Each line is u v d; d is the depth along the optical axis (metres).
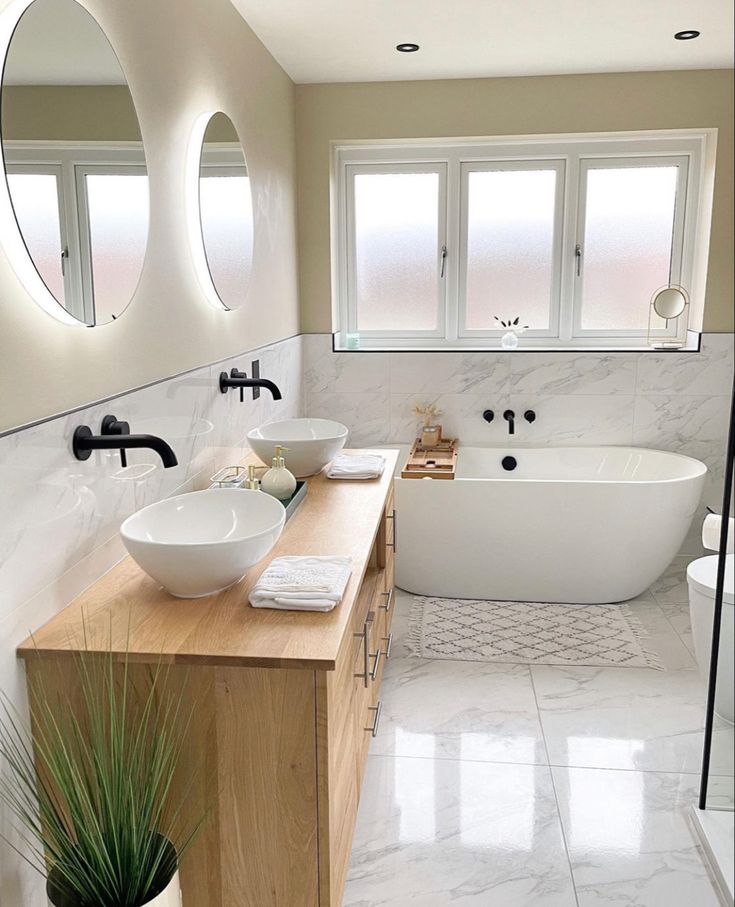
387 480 3.12
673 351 4.54
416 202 4.80
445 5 3.28
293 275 4.45
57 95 1.84
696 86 4.25
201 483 2.86
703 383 4.53
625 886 2.20
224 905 1.85
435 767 2.72
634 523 3.87
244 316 3.43
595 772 2.69
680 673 3.33
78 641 1.75
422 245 4.85
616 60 4.07
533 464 4.70
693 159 4.54
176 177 2.62
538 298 4.84
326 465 3.19
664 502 3.85
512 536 3.95
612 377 4.60
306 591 1.95
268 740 1.75
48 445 1.83
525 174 4.72
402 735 2.90
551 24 3.53
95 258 2.03
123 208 2.18
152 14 2.41
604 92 4.31
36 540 1.79
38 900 1.82
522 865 2.28
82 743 1.64
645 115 4.30
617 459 4.63
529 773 2.68
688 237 4.63
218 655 1.70
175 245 2.62
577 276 4.76
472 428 4.76
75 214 1.92
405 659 3.46
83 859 1.57
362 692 2.42
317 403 4.81
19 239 1.68
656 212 4.67
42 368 1.83
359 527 2.54
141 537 2.10
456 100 4.40
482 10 3.34
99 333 2.10
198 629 1.82
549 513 3.90
